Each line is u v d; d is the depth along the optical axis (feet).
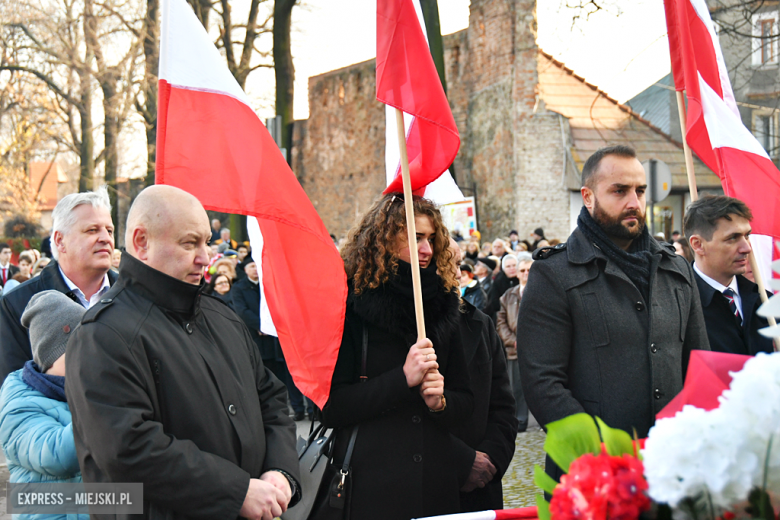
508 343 23.67
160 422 6.85
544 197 60.34
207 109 9.28
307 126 101.14
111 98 69.10
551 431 5.14
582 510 4.45
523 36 61.00
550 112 60.39
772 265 4.73
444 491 8.97
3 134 89.15
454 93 72.43
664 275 8.85
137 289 7.25
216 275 27.14
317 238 9.50
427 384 8.61
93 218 10.60
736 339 10.78
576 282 8.63
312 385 9.16
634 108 83.61
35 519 7.69
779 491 4.30
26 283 10.46
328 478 8.92
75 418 6.87
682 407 4.93
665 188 27.71
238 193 9.14
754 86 50.31
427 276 9.29
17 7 69.46
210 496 6.66
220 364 7.47
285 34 59.31
